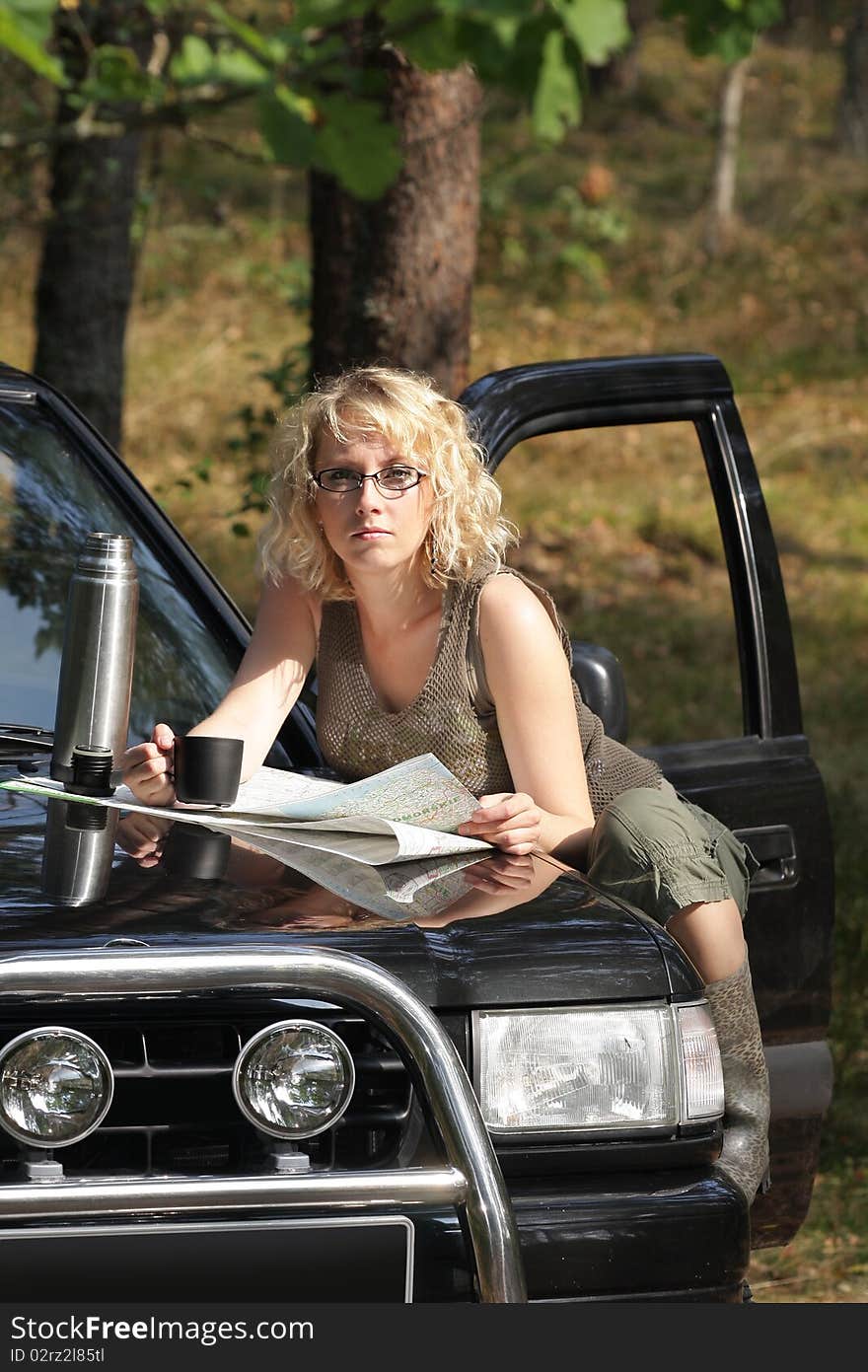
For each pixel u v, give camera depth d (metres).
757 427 35.03
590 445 32.72
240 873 5.88
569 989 5.54
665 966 5.70
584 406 8.50
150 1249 4.95
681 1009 5.68
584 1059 5.54
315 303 13.33
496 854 6.38
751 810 8.12
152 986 4.71
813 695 21.20
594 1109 5.54
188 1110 5.35
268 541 7.38
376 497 6.90
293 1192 4.79
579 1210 5.43
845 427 35.03
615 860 6.83
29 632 7.53
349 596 7.34
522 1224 5.36
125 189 19.56
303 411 7.13
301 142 8.04
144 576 8.12
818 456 33.28
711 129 60.72
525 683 6.94
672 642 22.91
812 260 47.38
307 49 8.10
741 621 8.52
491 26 6.50
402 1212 5.15
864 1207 10.04
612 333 41.94
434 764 6.86
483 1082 5.45
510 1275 4.81
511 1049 5.48
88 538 6.46
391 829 6.29
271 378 16.45
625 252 48.28
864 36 59.28
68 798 6.32
